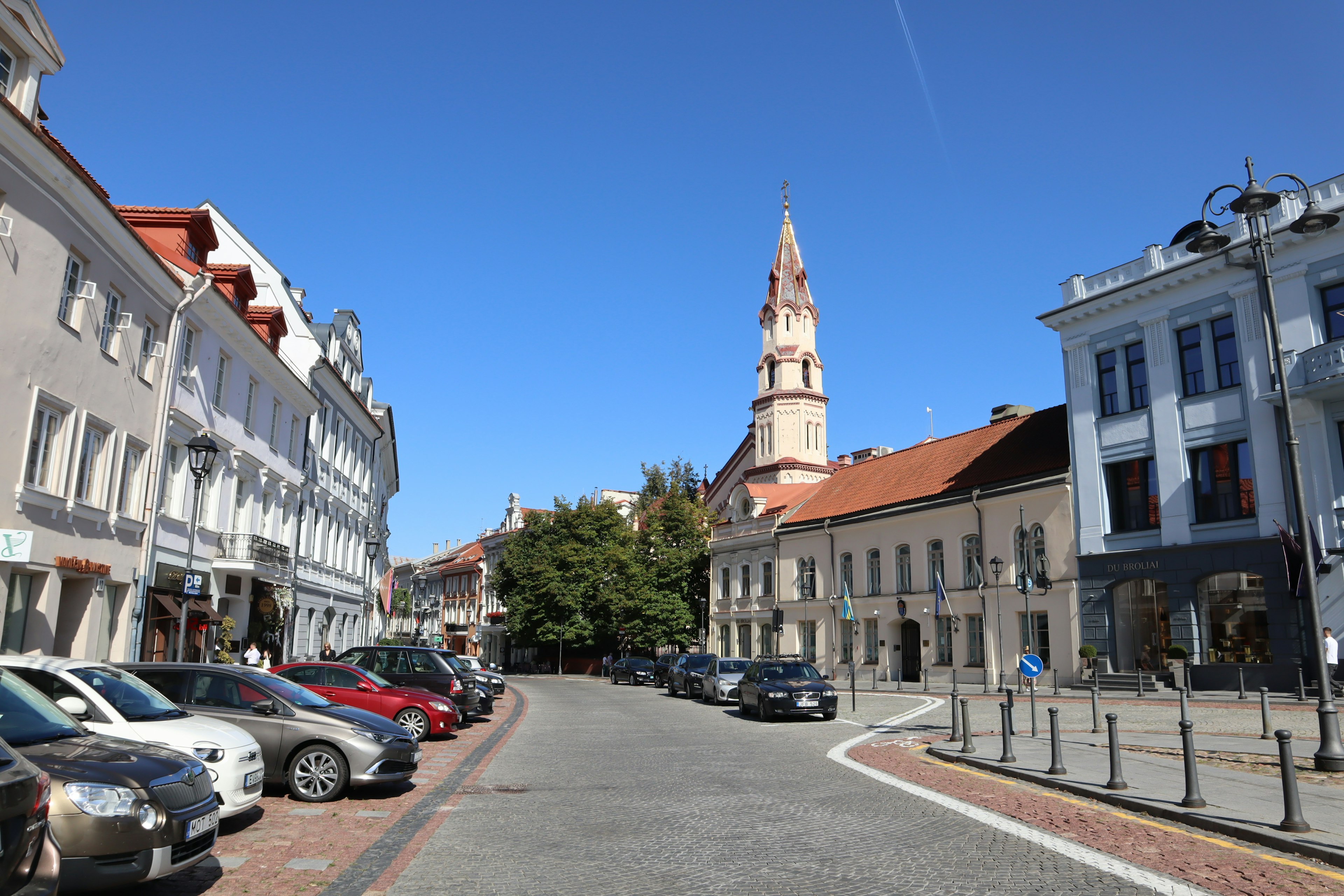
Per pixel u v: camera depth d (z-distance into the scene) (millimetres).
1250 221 13203
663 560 57281
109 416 18141
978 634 34688
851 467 49750
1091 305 30438
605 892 6793
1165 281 28156
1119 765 10609
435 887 6922
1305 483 24312
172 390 20734
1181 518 27297
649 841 8508
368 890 6832
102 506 18016
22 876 4422
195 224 22969
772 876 7191
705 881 7070
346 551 40250
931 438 57906
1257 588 25219
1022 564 32781
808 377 68500
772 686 22891
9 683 7043
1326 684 11633
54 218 15711
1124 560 28641
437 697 17656
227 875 7203
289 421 30125
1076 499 30703
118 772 6199
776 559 48094
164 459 20547
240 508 26453
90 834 5852
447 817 9711
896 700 28406
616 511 63906
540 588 61000
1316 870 7027
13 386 14977
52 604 16391
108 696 8523
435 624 99062
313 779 10422
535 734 19391
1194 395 27422
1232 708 21000
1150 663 27953
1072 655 30203
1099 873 7102
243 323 23844
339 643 38969
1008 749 13008
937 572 35844
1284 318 25281
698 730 20297
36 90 16062
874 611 40188
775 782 12250
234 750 8625
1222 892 6496
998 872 7203
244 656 24531
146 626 19875
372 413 45438
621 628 57000
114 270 17984
